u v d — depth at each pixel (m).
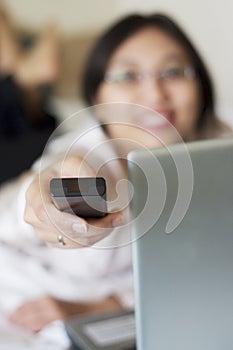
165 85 1.41
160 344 0.61
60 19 2.63
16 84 2.50
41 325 1.13
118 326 0.96
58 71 2.60
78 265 1.20
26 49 2.66
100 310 1.18
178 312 0.60
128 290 1.20
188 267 0.59
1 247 1.24
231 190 0.58
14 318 1.16
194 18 1.78
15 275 1.23
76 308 1.18
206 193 0.57
